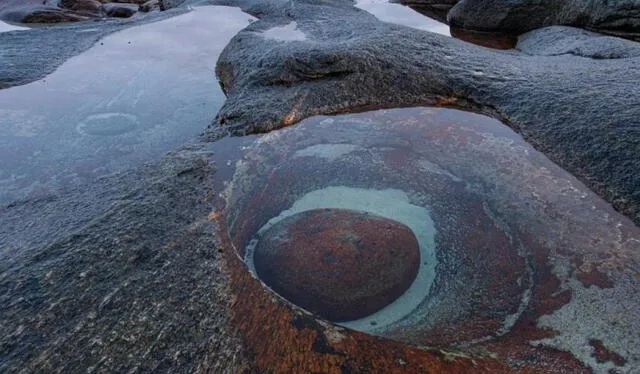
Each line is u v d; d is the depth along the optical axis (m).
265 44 5.36
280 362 1.80
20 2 10.54
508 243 2.65
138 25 7.73
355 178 3.29
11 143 4.20
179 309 2.01
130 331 1.90
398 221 2.77
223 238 2.46
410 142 3.64
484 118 3.86
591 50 5.23
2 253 2.35
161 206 2.68
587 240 2.58
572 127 3.35
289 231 2.61
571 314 2.11
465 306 2.27
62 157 3.99
